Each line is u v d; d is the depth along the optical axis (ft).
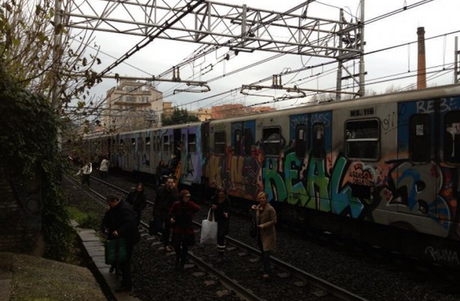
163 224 35.35
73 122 32.63
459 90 24.11
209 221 29.30
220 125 52.70
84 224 41.45
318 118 35.01
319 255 31.48
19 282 20.08
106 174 98.78
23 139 24.90
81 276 23.77
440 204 24.70
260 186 43.29
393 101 28.07
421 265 27.91
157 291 24.39
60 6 31.07
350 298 22.26
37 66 28.60
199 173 59.21
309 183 35.88
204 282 25.55
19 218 25.58
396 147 27.71
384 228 30.04
